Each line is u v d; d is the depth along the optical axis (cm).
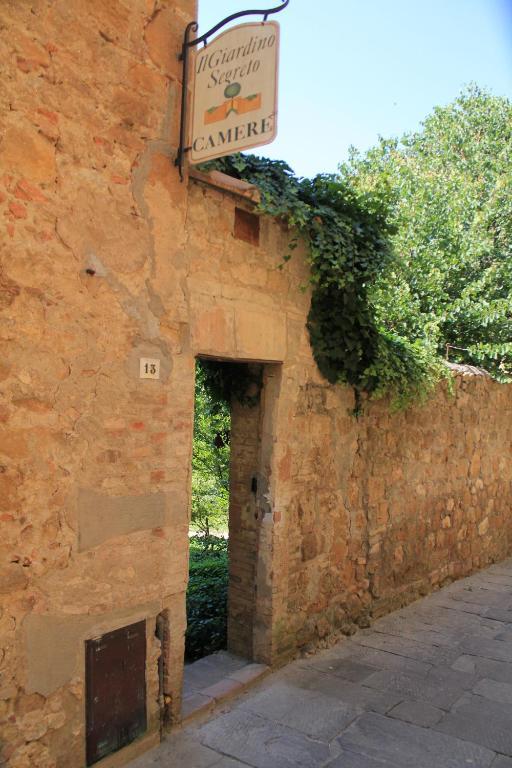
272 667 481
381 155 1295
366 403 584
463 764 367
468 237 1030
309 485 517
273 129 331
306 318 502
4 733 302
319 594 534
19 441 305
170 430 379
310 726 405
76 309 328
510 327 969
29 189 306
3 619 301
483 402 849
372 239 527
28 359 308
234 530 505
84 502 335
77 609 332
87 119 330
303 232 487
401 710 431
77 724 333
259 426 491
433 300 962
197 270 398
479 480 845
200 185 399
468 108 1373
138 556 363
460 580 791
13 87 299
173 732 390
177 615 388
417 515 690
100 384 340
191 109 369
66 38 319
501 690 469
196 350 396
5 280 298
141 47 355
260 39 338
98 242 338
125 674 358
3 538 300
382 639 568
